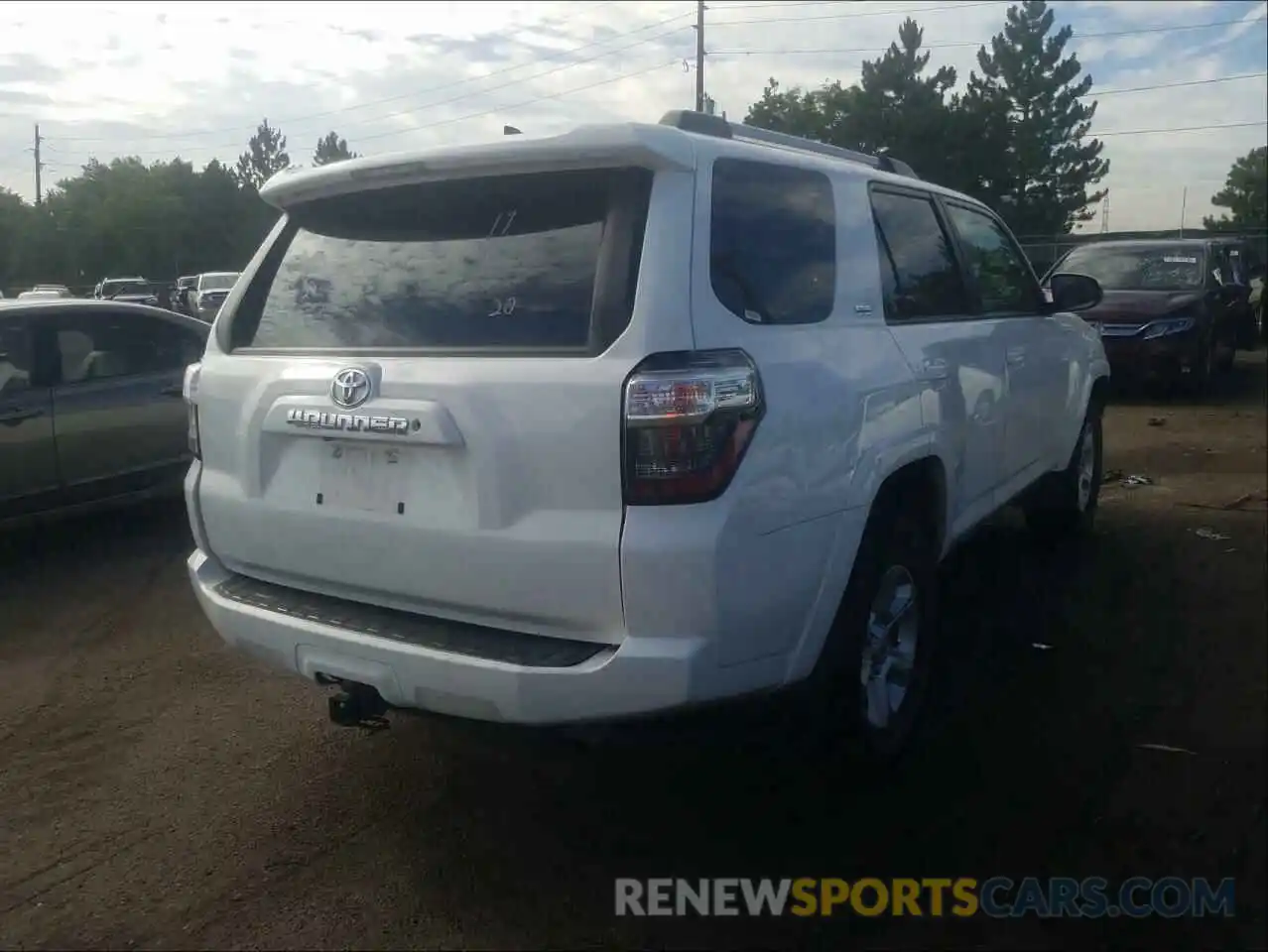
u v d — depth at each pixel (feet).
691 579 9.69
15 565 22.41
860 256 13.10
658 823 12.32
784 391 10.57
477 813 12.57
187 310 97.66
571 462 9.93
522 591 10.22
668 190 10.34
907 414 12.94
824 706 11.70
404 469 10.80
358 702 11.90
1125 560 21.42
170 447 24.90
